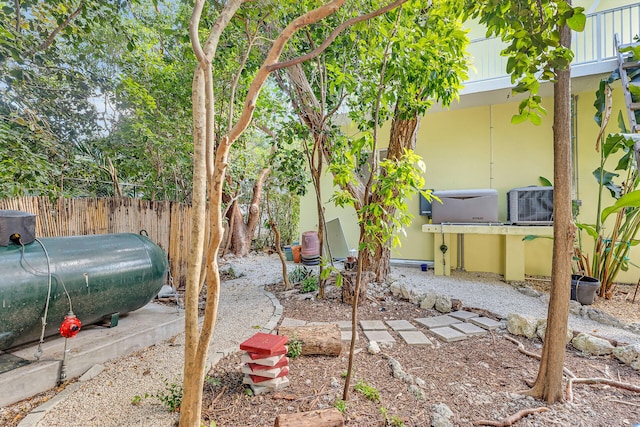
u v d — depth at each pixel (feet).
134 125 13.55
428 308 12.90
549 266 18.25
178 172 18.97
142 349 9.41
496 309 12.57
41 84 11.33
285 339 7.55
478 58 18.74
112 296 9.13
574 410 6.19
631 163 13.21
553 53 5.24
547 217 16.19
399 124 15.01
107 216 13.06
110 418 6.08
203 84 4.19
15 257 7.40
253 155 25.46
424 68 9.48
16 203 10.31
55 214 11.39
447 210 18.07
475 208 17.53
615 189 13.73
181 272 16.31
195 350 4.23
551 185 17.79
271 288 16.78
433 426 5.72
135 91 13.29
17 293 7.10
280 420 5.34
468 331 10.37
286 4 9.22
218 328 10.93
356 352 8.99
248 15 7.43
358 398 6.68
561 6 4.90
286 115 15.65
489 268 19.45
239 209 28.55
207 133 4.29
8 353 7.84
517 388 7.07
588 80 15.28
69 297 8.09
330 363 8.34
